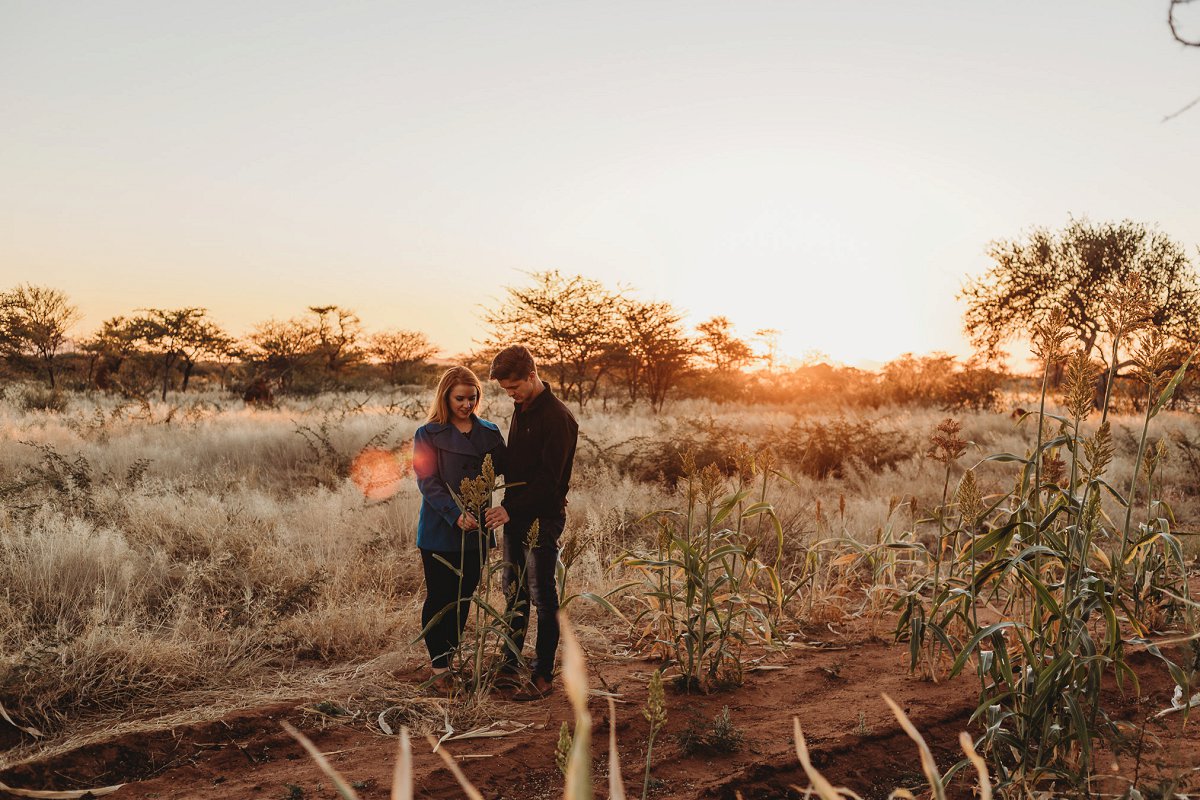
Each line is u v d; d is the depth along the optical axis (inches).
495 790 115.0
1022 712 107.6
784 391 1059.3
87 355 1438.2
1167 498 343.6
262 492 323.9
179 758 125.3
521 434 160.1
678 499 313.1
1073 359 116.8
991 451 456.1
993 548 124.1
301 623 179.9
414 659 171.3
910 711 137.9
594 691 153.9
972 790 112.3
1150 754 114.7
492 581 201.8
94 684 145.9
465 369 162.1
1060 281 871.1
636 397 1022.4
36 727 132.0
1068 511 114.7
